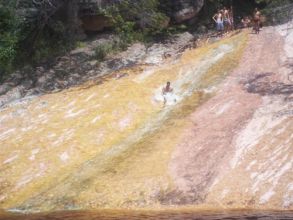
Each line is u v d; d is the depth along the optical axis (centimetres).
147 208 1473
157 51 2652
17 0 2544
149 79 2333
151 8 2733
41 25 2653
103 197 1552
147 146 1809
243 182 1517
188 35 2830
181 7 2844
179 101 2138
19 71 2519
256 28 2641
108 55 2619
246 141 1709
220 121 1880
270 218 1272
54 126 2016
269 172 1538
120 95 2195
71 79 2447
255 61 2344
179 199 1495
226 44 2556
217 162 1633
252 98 2008
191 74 2333
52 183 1680
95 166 1742
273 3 2994
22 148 1884
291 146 1631
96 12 2733
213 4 3008
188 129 1873
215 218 1298
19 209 1555
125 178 1631
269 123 1783
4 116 2125
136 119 2041
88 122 2022
